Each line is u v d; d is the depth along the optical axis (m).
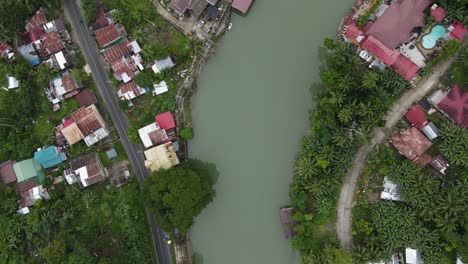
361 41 63.38
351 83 60.34
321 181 62.53
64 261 62.00
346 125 61.38
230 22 69.62
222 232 69.38
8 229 68.12
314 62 67.44
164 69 68.12
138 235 67.38
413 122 62.62
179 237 68.75
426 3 61.31
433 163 61.69
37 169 69.62
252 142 68.88
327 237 64.69
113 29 69.06
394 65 61.81
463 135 59.44
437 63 63.00
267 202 68.06
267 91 68.75
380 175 63.66
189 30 69.50
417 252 61.12
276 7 69.06
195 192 60.75
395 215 61.22
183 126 69.69
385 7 63.56
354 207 64.50
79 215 69.56
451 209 57.84
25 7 69.56
